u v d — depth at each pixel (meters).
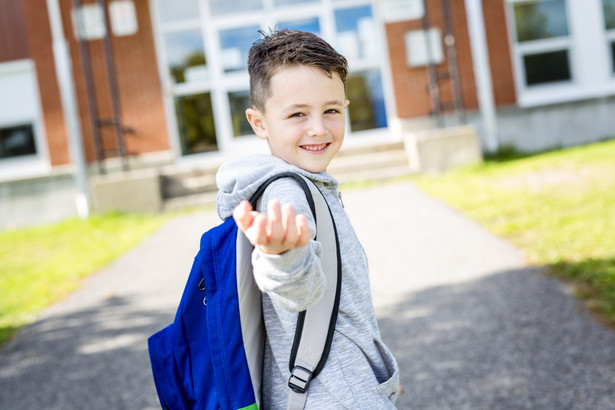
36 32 10.47
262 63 1.47
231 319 1.38
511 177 8.16
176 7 10.66
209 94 10.84
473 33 10.09
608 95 10.61
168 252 6.77
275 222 1.09
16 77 10.69
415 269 5.20
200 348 1.46
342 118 1.50
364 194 8.56
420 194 7.99
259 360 1.42
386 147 10.19
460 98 10.10
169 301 5.14
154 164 10.52
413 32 10.52
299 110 1.44
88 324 4.79
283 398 1.40
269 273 1.16
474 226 6.14
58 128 10.54
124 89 10.51
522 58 11.02
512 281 4.54
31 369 4.05
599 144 9.84
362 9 10.71
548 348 3.44
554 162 8.66
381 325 4.13
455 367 3.40
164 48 10.66
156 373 1.54
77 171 9.86
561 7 10.95
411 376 3.37
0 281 6.22
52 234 8.52
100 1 9.87
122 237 7.82
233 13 10.72
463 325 3.93
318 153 1.47
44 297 5.56
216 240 1.43
